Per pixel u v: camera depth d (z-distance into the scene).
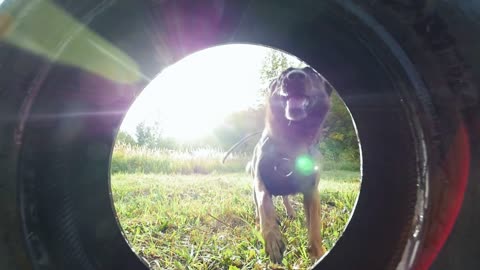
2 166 0.38
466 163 0.38
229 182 2.47
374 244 0.47
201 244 1.21
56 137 0.42
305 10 0.43
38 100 0.40
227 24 0.45
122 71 0.44
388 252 0.45
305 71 1.36
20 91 0.38
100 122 0.45
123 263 0.49
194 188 2.22
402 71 0.40
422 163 0.41
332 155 3.29
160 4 0.42
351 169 3.27
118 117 0.45
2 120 0.38
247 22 0.45
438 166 0.39
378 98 0.45
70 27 0.39
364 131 0.46
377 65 0.43
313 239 1.19
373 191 0.46
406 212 0.43
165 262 1.09
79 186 0.45
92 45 0.42
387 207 0.46
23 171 0.39
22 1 0.38
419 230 0.40
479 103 0.38
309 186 1.26
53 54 0.39
